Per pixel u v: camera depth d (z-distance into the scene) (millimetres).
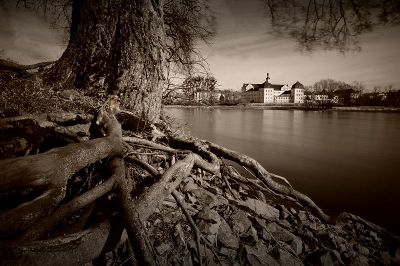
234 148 23906
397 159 21219
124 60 6352
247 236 3984
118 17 6492
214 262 3211
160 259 2955
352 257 4594
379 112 98688
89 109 5145
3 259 1760
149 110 6492
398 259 5164
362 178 15391
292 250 4059
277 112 94438
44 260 1940
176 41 9453
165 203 4051
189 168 4395
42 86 5336
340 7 8023
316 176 15648
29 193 2730
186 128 8328
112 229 2590
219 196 5082
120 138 3771
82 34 6746
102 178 3381
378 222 9508
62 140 3814
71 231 2422
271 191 5988
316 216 6074
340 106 131500
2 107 3982
